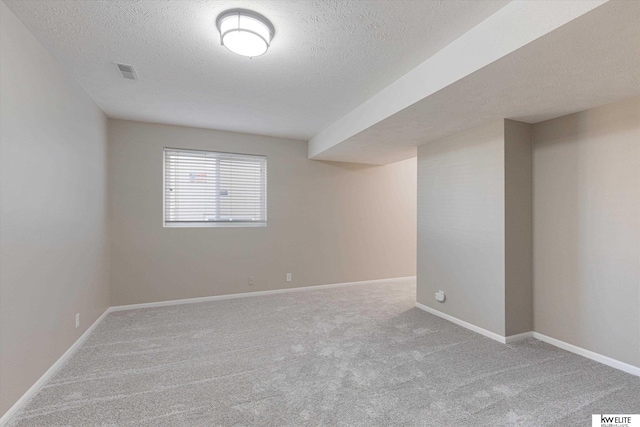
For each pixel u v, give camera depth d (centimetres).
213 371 227
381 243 534
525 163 289
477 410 181
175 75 251
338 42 203
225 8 170
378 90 283
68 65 233
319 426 167
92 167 306
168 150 400
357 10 171
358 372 225
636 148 225
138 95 295
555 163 275
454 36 197
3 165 167
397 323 330
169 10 171
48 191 215
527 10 157
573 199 262
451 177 339
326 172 492
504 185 279
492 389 203
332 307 387
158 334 296
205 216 421
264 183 456
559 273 271
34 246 197
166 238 394
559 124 272
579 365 237
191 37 198
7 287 171
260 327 317
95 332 300
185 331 305
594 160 248
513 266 282
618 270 234
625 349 229
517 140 286
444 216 348
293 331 306
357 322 333
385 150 416
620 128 233
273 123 388
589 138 252
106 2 165
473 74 191
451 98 230
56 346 227
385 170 537
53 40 200
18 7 168
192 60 227
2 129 166
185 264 404
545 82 202
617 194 235
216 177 427
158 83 267
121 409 182
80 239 273
